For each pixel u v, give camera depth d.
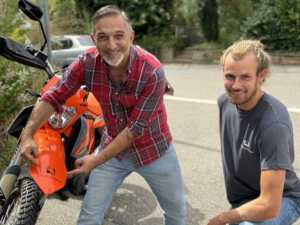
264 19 16.66
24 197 2.72
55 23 21.72
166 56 19.70
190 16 19.72
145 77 2.68
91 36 2.67
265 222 2.43
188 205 4.21
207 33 19.25
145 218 3.97
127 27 2.62
